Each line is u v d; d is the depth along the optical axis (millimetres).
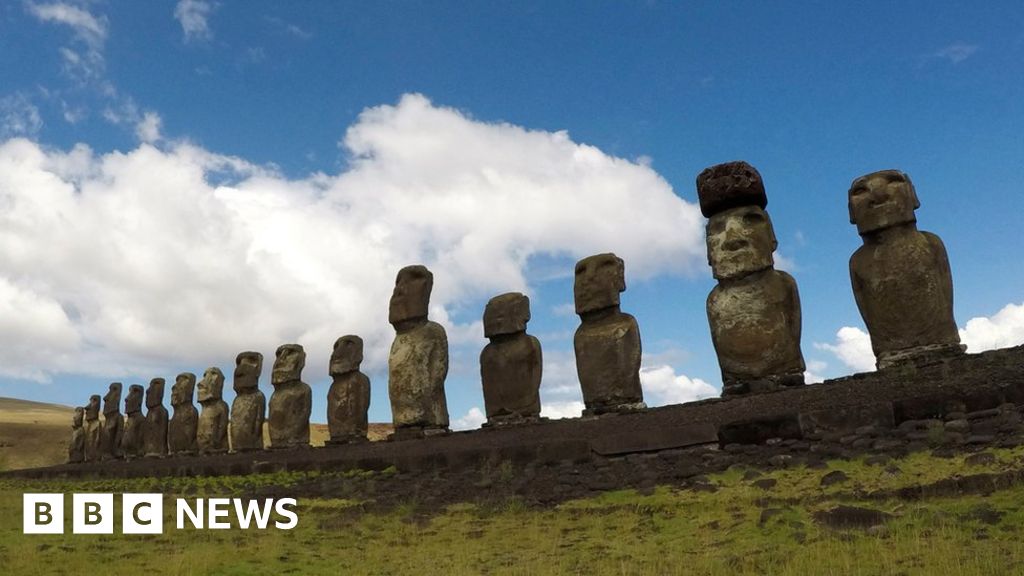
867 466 11078
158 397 38094
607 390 20203
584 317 21375
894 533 8570
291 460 22812
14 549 11992
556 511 12172
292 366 29906
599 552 9766
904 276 16031
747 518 10086
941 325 15820
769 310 17703
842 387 14477
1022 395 11727
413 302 25484
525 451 16109
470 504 13664
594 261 21297
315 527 13328
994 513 8516
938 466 10352
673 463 13664
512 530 11570
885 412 12641
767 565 8211
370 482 17375
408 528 12391
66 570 10492
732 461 12914
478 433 21172
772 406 14555
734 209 18609
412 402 24547
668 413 16391
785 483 11172
